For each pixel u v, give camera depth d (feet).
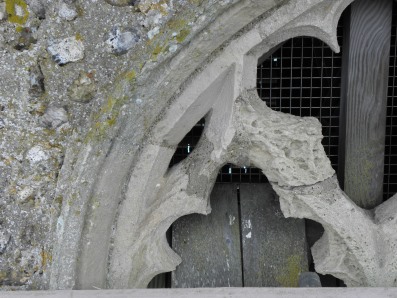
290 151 5.56
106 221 5.57
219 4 4.79
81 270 5.63
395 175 7.11
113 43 5.19
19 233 5.56
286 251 6.54
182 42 4.93
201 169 5.71
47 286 5.58
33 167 5.46
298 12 5.14
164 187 5.78
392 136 7.06
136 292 5.42
